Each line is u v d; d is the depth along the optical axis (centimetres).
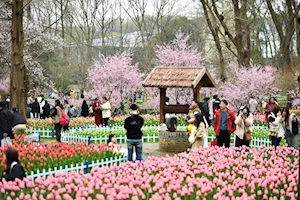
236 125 1575
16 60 2081
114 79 2955
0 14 3100
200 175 1062
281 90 3178
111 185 872
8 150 933
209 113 2328
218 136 1598
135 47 5788
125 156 1444
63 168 1189
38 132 2139
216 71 4991
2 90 4347
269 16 5444
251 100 2816
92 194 861
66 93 4103
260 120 2614
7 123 1502
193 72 1850
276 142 1681
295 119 1628
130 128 1414
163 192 839
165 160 1142
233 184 916
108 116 2442
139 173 985
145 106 3800
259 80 2931
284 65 3631
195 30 5981
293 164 1167
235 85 3056
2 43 3170
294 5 3297
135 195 833
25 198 795
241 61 3353
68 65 5209
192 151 1327
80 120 2633
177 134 1819
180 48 3300
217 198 816
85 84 4778
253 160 1164
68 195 786
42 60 4506
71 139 2105
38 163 1159
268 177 918
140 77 3070
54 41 3778
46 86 4591
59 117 2017
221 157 1191
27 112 3048
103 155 1344
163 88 1892
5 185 825
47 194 852
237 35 3362
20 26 2089
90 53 5125
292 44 5350
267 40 6075
